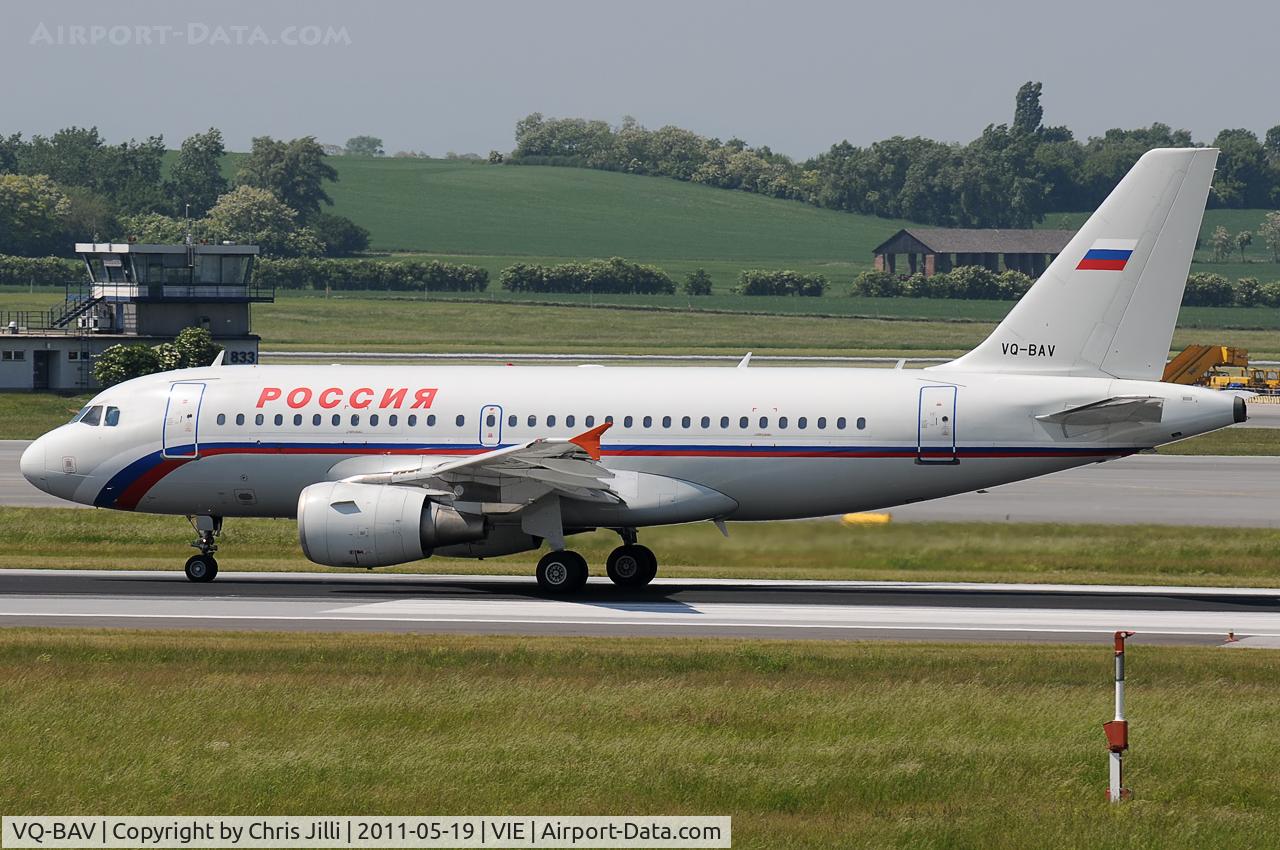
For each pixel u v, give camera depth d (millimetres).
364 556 133125
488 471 132000
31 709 87250
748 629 118625
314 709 87438
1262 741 82625
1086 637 116688
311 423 142750
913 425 138750
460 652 104000
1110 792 73250
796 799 72875
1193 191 137125
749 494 141125
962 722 86375
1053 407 137875
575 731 83500
